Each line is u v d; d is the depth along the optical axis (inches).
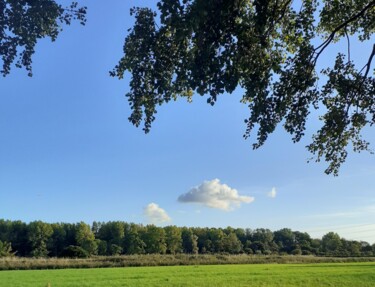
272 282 1632.6
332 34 424.8
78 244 4795.8
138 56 387.9
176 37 324.8
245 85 395.9
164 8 310.3
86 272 2143.2
